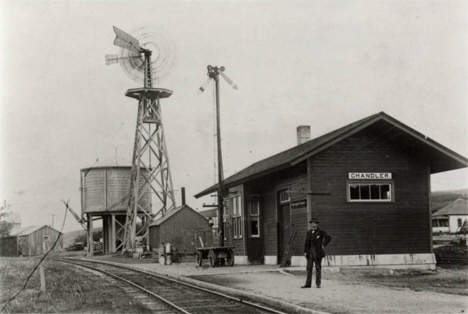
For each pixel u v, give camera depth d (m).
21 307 14.53
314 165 23.28
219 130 28.45
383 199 23.77
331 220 23.12
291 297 14.34
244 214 28.70
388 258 23.34
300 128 32.62
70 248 86.06
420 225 23.89
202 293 16.94
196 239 48.66
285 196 26.36
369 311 11.87
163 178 54.88
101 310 13.72
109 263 38.59
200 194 36.69
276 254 27.08
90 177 59.50
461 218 71.94
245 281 19.09
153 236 52.84
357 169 23.61
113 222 59.00
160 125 53.69
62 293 17.53
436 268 23.72
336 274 21.34
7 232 80.12
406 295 14.40
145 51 52.59
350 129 22.69
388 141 23.98
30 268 31.28
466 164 23.64
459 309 11.95
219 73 28.61
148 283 21.19
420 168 24.25
